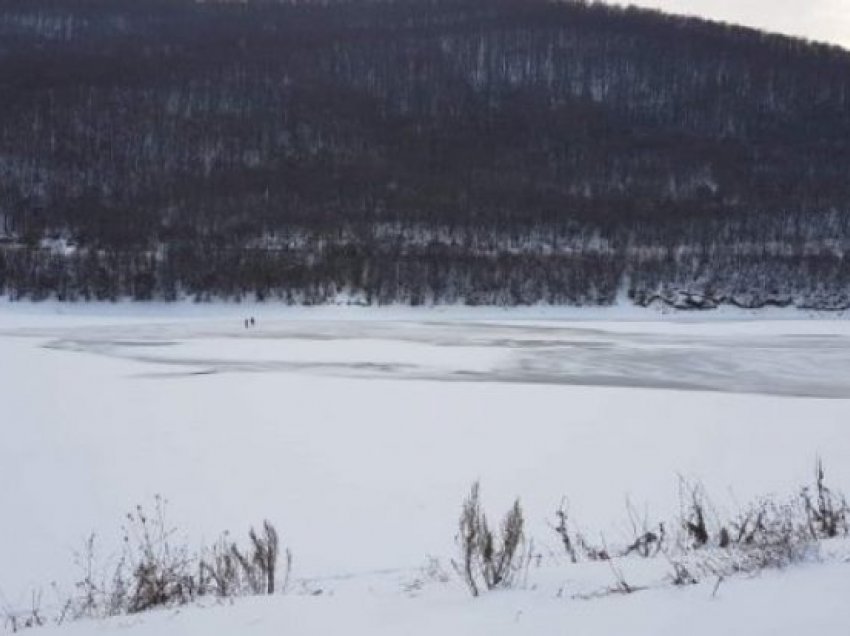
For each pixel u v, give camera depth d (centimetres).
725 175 14575
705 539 816
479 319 8181
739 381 3331
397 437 2036
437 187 13512
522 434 2073
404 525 1295
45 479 1625
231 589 739
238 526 1312
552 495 1466
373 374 3372
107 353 4238
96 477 1644
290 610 527
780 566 530
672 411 2447
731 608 436
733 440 1983
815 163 15288
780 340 5503
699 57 18375
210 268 9388
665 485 1527
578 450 1873
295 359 3981
